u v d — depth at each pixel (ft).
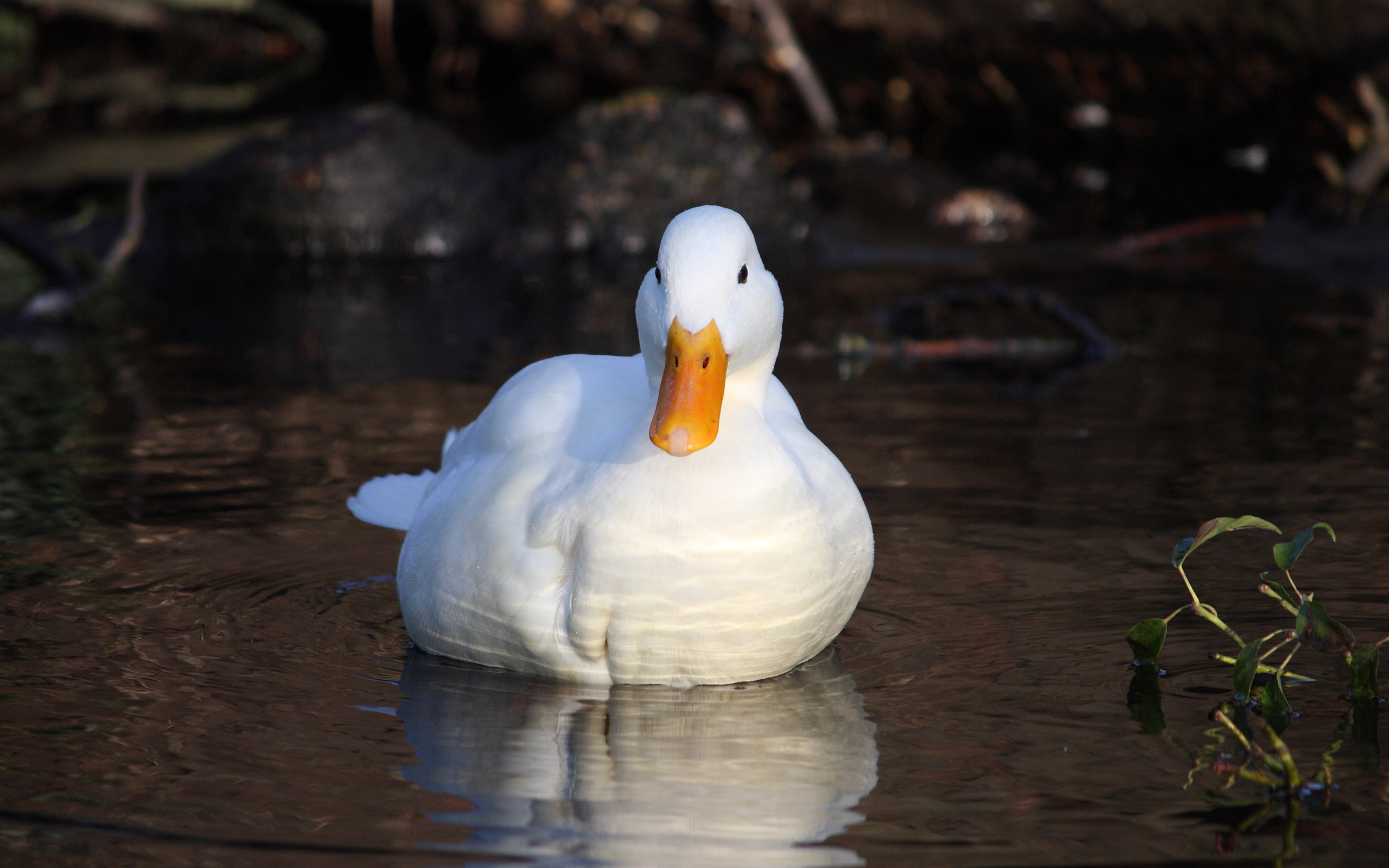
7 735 19.02
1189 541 21.56
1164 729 19.31
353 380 40.81
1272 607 23.53
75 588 24.61
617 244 66.13
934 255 64.13
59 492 30.12
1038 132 92.68
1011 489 30.37
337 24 119.65
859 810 17.11
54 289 52.95
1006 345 45.39
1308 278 57.41
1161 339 46.34
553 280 59.06
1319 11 78.28
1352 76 78.48
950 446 33.91
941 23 88.84
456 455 24.32
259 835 16.44
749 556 20.30
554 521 20.81
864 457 33.04
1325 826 16.55
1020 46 87.56
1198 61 83.20
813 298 54.24
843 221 70.44
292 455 33.09
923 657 22.04
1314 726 19.27
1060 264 61.67
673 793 17.57
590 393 22.70
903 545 27.04
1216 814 16.89
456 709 20.17
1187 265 61.11
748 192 67.26
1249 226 66.95
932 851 16.11
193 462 32.48
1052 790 17.57
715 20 96.22
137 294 56.29
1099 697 20.42
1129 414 36.73
